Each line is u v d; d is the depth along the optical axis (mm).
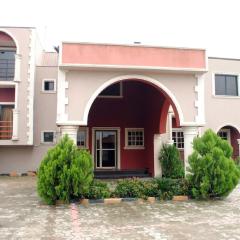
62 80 11703
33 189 12547
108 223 7273
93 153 17891
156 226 7000
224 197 10344
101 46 11922
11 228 6871
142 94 18500
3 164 18094
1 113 18562
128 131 18266
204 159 10117
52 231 6637
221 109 19578
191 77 12539
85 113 11688
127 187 10219
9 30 17953
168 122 18750
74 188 9461
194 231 6598
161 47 12281
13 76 18578
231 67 20016
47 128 18375
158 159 16500
